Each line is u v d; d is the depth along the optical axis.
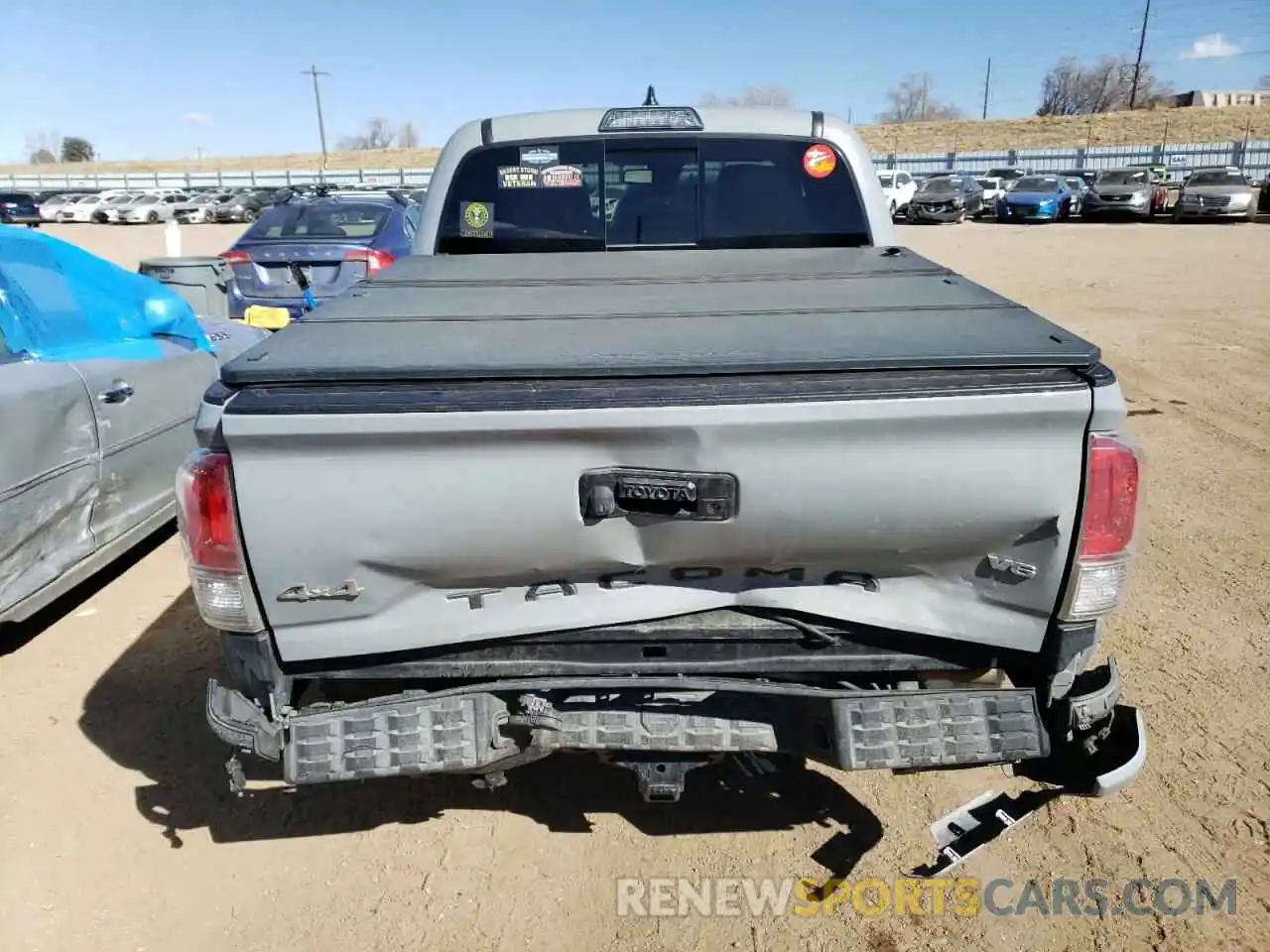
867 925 2.71
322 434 2.11
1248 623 4.26
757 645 2.48
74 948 2.64
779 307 2.90
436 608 2.36
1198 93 83.69
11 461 3.80
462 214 4.26
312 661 2.41
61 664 4.05
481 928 2.71
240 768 2.50
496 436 2.13
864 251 4.10
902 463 2.19
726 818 3.14
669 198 4.24
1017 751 2.40
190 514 2.21
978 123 70.38
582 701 2.51
